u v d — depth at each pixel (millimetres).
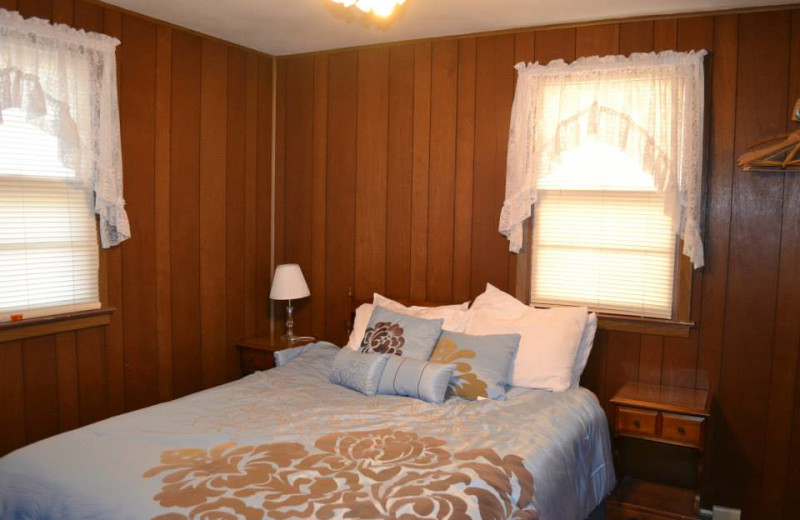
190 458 2240
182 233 3848
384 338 3340
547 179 3617
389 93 4086
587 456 2840
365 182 4207
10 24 2850
